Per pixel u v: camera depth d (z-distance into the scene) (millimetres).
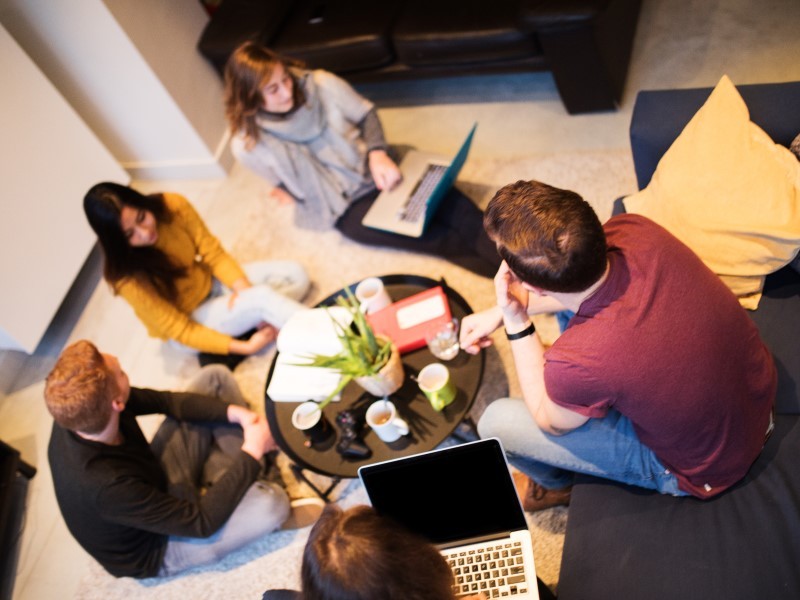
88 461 1741
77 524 1797
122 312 2932
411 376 1850
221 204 3199
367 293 2029
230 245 2971
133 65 2896
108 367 1819
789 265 1603
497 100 3020
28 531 2336
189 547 1901
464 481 1322
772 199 1504
